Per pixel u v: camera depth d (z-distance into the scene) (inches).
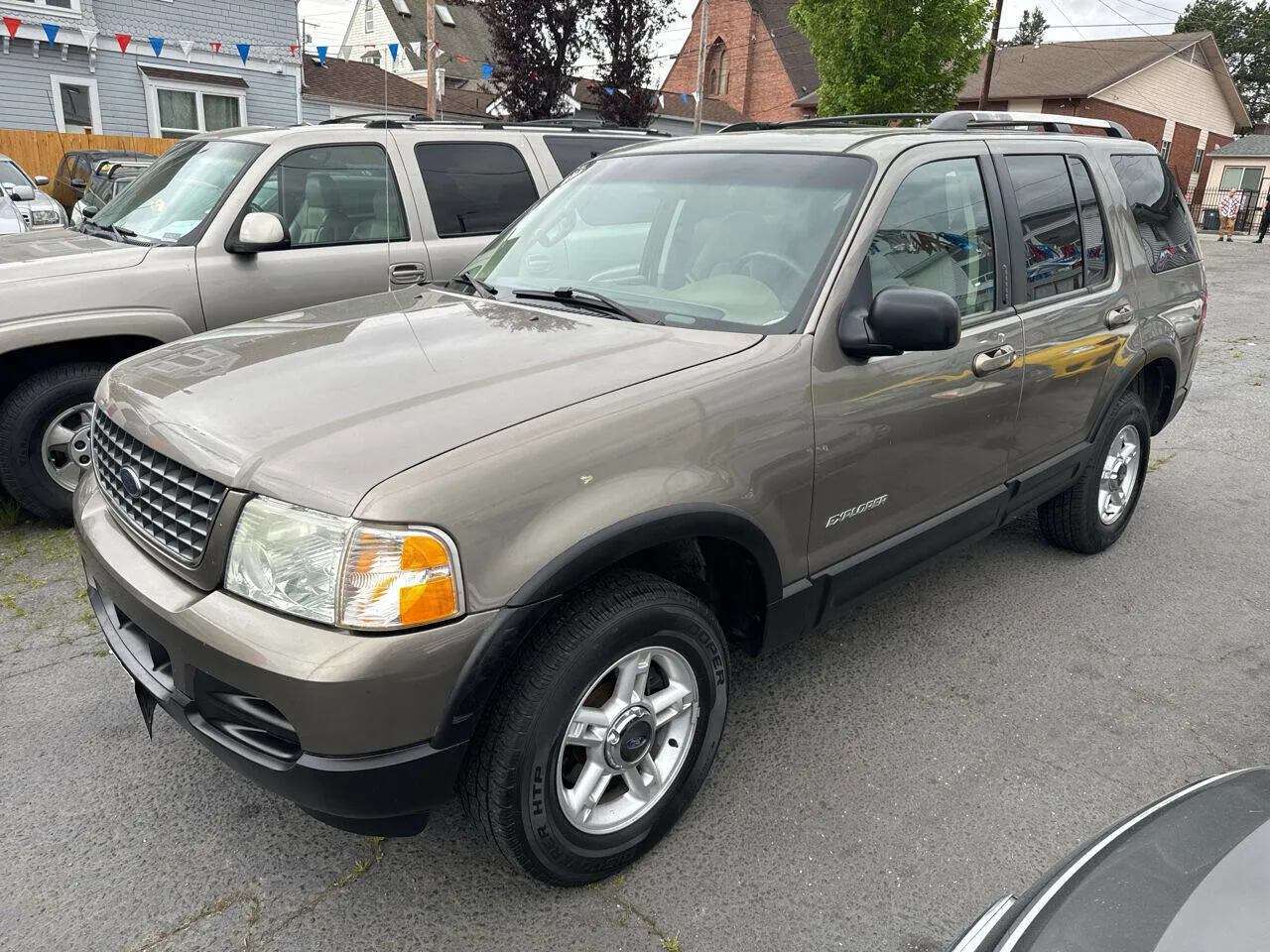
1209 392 319.3
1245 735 124.3
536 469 81.6
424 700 77.1
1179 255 183.9
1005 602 161.2
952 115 138.1
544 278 127.4
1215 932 53.6
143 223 200.7
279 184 198.8
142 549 92.2
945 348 99.7
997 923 63.0
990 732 123.3
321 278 201.6
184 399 94.3
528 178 235.8
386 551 74.9
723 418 94.6
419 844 101.2
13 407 170.6
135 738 118.4
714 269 114.9
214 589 82.3
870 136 125.2
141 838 101.3
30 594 156.6
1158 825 66.5
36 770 111.7
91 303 172.7
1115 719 127.1
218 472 82.0
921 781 112.7
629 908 92.7
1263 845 60.2
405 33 1786.4
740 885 95.9
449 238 221.1
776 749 118.3
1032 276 139.6
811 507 105.6
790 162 122.4
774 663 139.4
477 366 95.9
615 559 85.3
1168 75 1302.9
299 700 74.7
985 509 135.3
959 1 756.0
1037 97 1197.1
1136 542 189.3
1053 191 148.3
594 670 86.3
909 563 124.6
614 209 130.6
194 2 793.6
